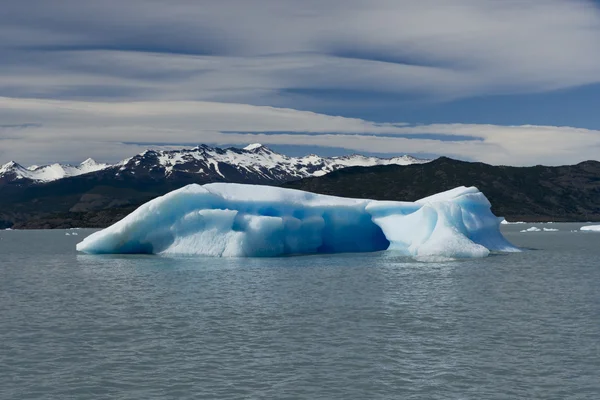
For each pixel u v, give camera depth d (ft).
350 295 79.05
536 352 49.60
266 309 69.05
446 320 62.64
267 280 93.71
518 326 59.57
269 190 138.51
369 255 134.72
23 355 49.39
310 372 44.39
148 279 96.02
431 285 88.38
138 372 44.55
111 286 88.99
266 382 42.14
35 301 76.89
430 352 49.73
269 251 130.72
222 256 127.54
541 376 43.29
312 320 62.75
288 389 40.73
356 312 67.15
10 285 94.12
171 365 46.26
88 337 55.62
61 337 55.72
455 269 109.09
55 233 502.38
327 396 39.45
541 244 221.05
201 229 131.13
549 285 89.25
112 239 137.08
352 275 99.81
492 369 44.93
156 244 134.82
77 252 182.19
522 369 44.96
